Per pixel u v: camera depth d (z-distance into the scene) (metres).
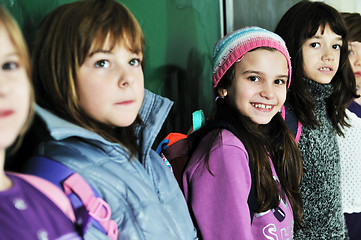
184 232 0.82
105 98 0.70
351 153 1.42
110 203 0.66
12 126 0.48
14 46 0.49
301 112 1.23
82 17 0.69
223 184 0.92
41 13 0.91
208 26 1.59
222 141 0.95
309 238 1.21
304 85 1.23
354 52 1.50
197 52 1.53
